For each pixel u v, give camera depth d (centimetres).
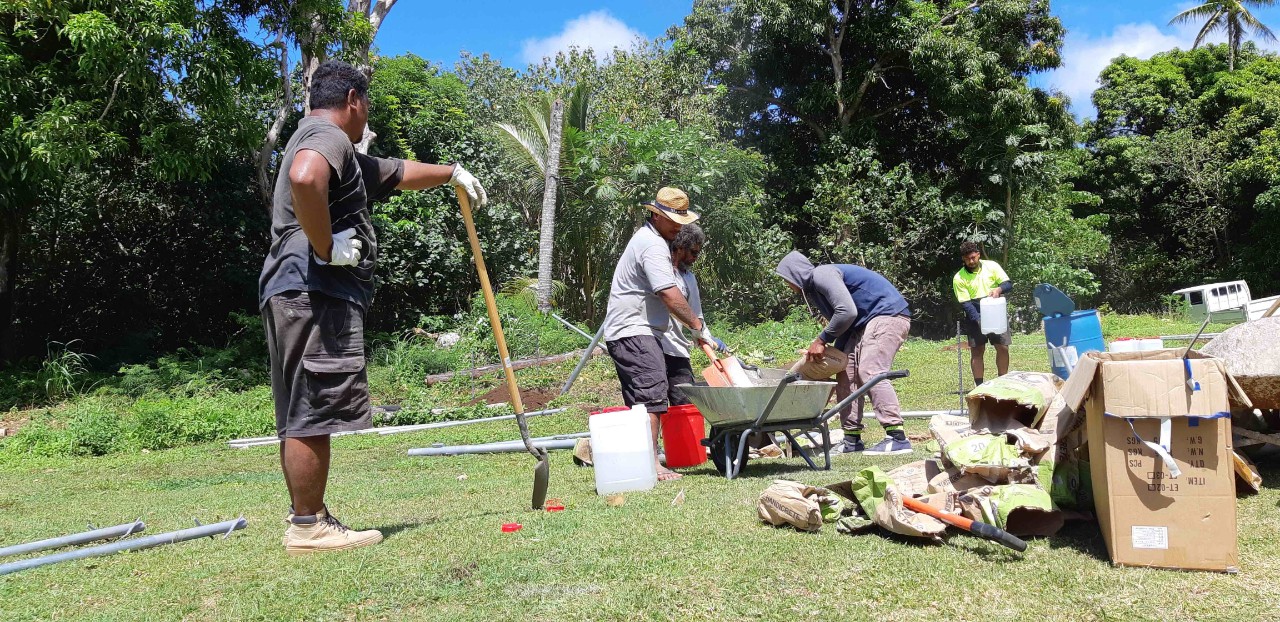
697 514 406
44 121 1205
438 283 1909
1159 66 3228
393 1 1714
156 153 1386
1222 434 296
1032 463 383
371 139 1750
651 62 2558
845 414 620
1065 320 793
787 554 332
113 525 477
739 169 2045
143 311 1920
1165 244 3269
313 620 282
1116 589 282
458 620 276
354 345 364
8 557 394
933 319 2406
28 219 1648
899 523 338
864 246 2189
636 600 288
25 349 1788
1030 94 2212
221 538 412
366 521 443
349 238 352
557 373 1279
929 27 2180
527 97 2641
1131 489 304
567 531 383
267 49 1557
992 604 275
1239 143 2947
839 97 2270
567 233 1981
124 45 1251
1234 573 293
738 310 2084
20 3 1209
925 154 2511
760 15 2256
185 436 1008
